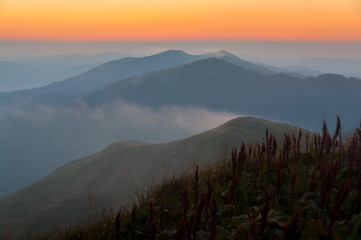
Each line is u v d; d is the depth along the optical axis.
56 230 4.60
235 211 3.82
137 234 3.90
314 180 3.99
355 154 4.33
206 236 3.25
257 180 4.67
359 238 2.58
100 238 3.95
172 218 4.18
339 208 2.64
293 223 2.44
